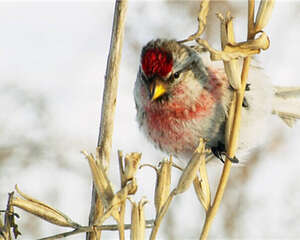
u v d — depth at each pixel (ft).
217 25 35.22
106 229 17.72
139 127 26.63
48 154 32.40
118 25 20.34
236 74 17.92
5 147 31.48
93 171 17.43
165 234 30.48
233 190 33.09
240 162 27.35
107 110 20.29
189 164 17.04
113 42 20.40
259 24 17.51
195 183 17.97
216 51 17.52
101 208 20.26
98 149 18.81
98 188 17.35
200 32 18.29
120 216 17.24
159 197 17.34
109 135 20.17
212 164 27.58
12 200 18.03
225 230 31.81
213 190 33.12
